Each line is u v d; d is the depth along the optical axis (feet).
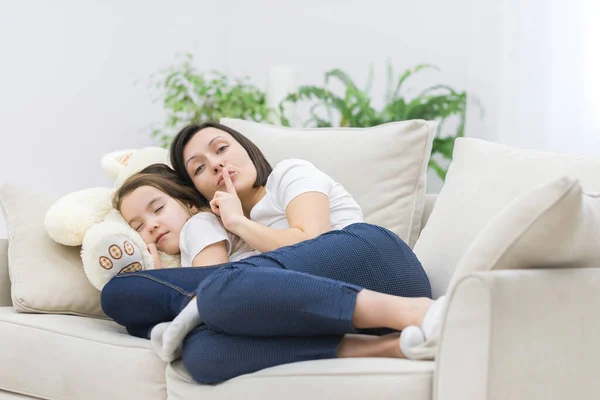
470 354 3.63
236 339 4.47
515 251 3.96
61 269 6.37
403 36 12.81
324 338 4.30
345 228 5.12
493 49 12.00
